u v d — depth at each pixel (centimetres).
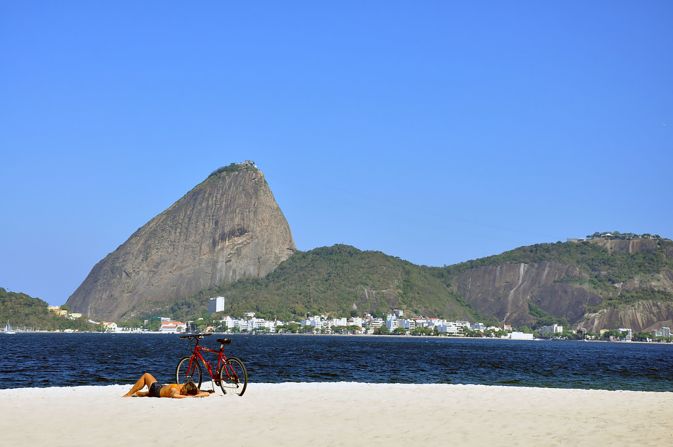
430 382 6088
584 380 6750
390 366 9300
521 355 17475
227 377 3475
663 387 5991
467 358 13812
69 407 2892
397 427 2411
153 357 11719
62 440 2141
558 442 2119
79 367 7912
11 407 2889
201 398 3266
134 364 8769
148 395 3303
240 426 2414
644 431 2338
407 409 2928
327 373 7181
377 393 3628
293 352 16512
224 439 2158
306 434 2256
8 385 5234
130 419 2566
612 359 15975
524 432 2309
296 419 2595
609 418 2678
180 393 3272
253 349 19450
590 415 2772
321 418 2627
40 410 2800
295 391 3672
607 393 3853
